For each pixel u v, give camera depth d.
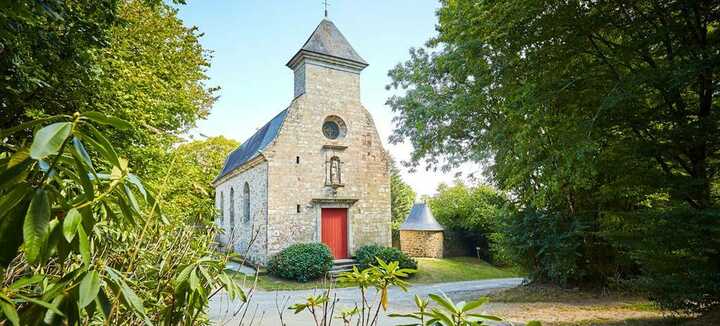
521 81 7.63
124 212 1.11
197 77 10.12
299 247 14.05
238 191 18.94
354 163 16.62
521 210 10.81
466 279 15.76
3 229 0.82
